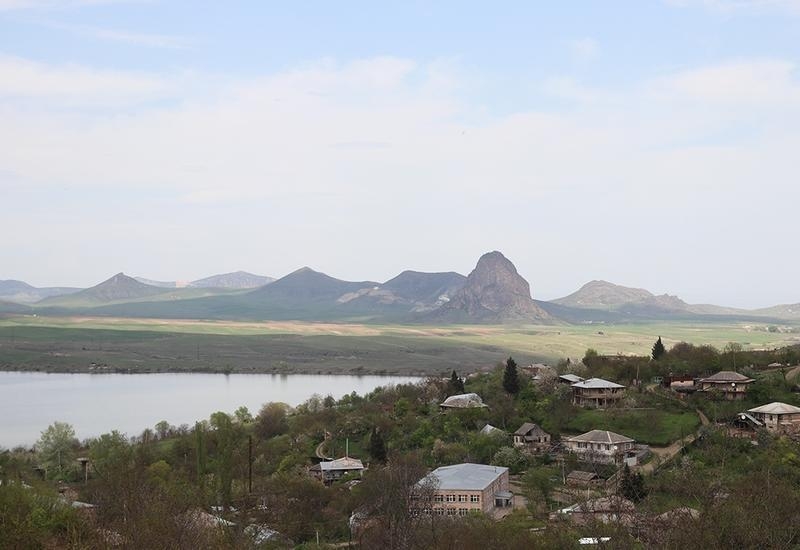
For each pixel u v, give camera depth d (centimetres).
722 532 11919
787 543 12006
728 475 18812
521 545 13975
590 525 13900
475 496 19725
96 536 12750
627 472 17850
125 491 16312
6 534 12100
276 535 17950
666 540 11744
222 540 13350
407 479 19500
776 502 13412
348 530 18812
